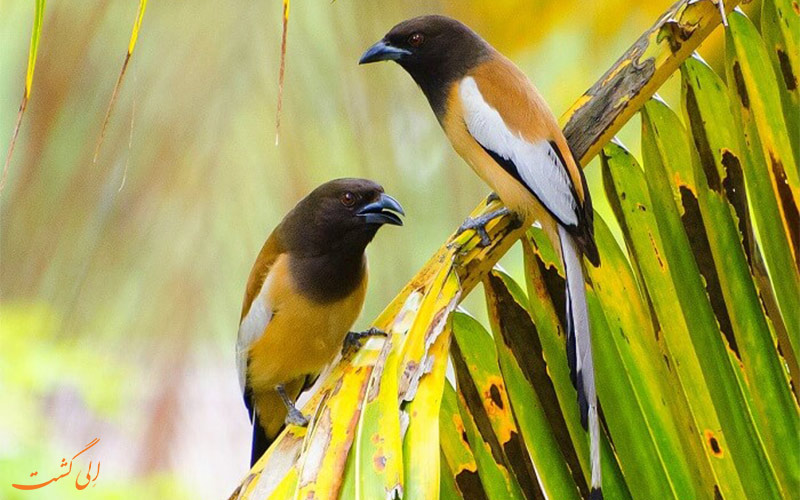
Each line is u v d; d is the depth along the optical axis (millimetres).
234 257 12219
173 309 12195
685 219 7758
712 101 7840
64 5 12570
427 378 6652
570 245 7965
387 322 7477
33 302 12344
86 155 12398
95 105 12492
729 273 7617
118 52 12570
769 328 7508
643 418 7418
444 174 12828
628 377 7520
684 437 7352
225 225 12188
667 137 7914
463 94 9766
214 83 12203
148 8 12406
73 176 12367
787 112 7707
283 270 10594
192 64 12250
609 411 7426
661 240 7758
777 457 7289
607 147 8062
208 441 12953
